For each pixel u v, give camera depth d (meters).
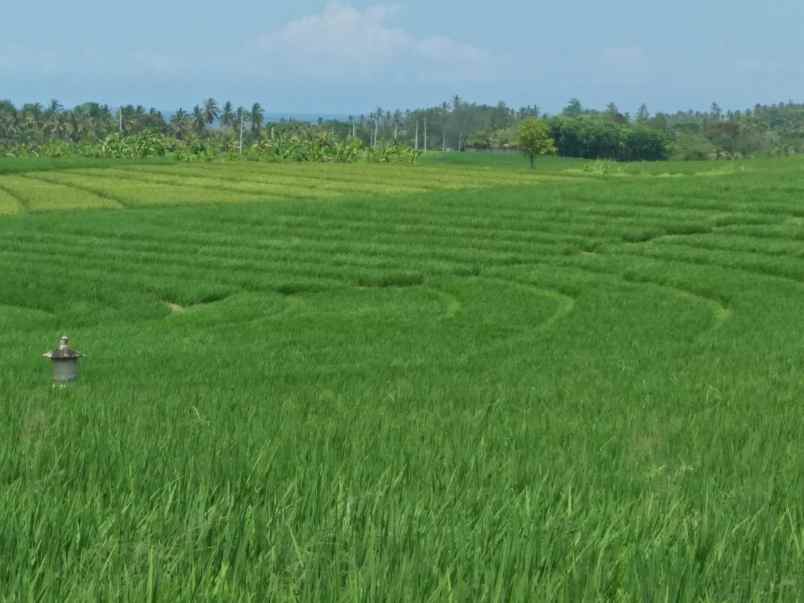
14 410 11.70
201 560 4.10
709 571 4.07
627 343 33.97
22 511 4.93
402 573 3.82
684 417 12.79
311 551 4.10
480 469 6.99
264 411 14.23
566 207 67.12
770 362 24.78
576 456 8.20
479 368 28.42
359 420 11.93
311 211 68.19
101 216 68.94
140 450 7.18
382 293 46.38
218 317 40.88
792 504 5.84
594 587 3.78
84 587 3.66
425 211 67.25
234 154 174.62
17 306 44.16
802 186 72.56
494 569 3.92
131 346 34.12
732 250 53.34
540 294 45.25
